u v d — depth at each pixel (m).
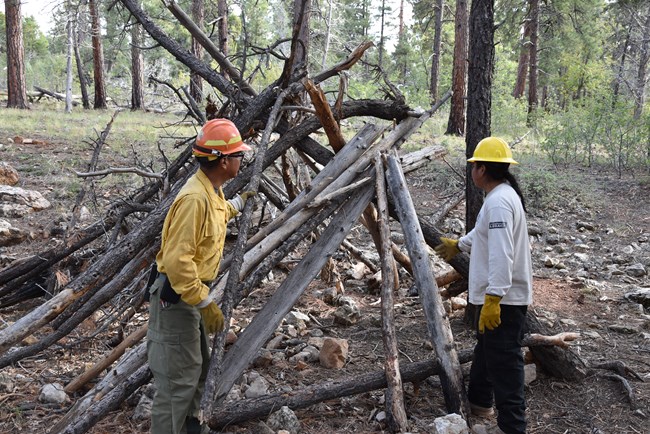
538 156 15.00
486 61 5.18
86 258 6.05
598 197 11.12
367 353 4.80
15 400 4.00
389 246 4.48
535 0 22.89
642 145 13.71
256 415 3.67
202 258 3.04
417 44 42.38
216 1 25.19
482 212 3.40
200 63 5.76
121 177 10.26
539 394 4.13
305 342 4.91
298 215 4.56
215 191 3.13
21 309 5.73
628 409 3.93
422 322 5.44
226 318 3.41
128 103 30.80
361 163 4.94
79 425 3.46
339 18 22.09
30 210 8.55
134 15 6.02
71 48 23.48
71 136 14.34
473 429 3.60
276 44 5.36
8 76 22.42
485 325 3.27
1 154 11.84
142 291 4.95
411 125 5.40
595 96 16.11
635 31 29.56
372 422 3.73
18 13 22.27
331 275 6.46
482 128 5.24
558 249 8.21
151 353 3.11
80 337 5.02
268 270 4.28
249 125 5.19
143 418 3.73
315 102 4.78
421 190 11.29
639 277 7.11
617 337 5.19
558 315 5.69
